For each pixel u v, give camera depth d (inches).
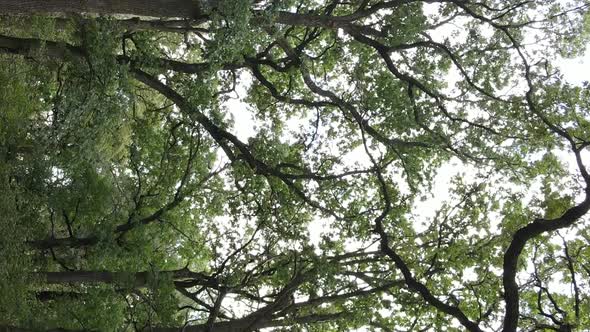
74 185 621.3
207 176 665.6
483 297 589.6
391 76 649.0
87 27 599.8
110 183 661.3
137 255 605.6
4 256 519.5
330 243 621.6
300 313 625.6
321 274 560.7
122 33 634.8
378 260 636.1
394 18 597.0
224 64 649.6
